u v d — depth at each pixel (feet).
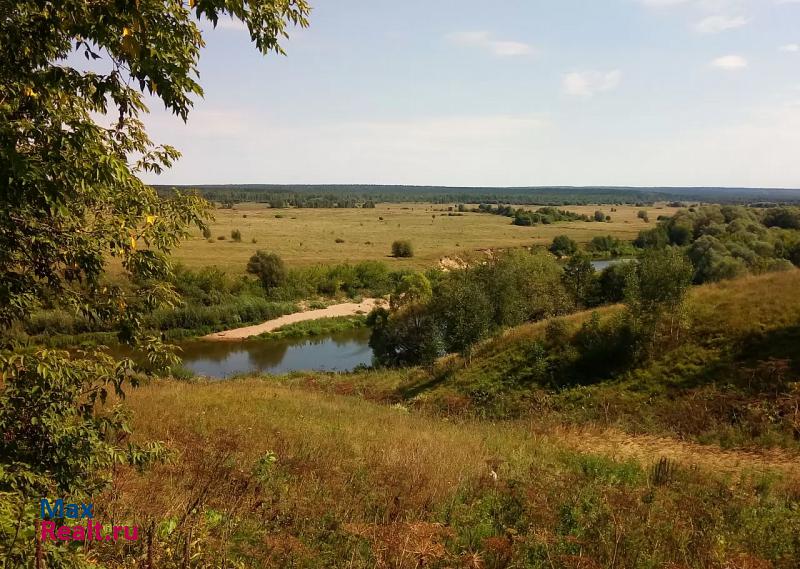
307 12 17.60
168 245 17.66
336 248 335.88
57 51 14.58
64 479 14.06
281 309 196.75
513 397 66.39
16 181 12.09
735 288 69.05
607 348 66.18
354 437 37.40
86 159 13.24
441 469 27.61
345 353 152.56
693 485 27.99
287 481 25.27
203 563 15.38
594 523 20.42
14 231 13.74
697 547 18.54
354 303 222.28
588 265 150.10
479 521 21.08
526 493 23.41
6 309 14.37
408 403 76.02
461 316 94.02
